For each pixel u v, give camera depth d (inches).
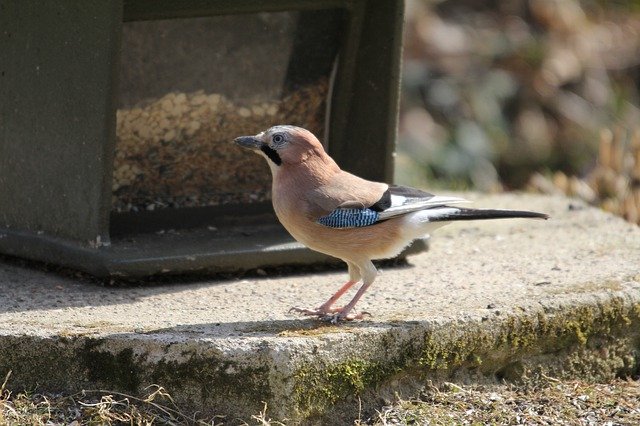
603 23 866.1
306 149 374.3
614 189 611.8
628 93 858.8
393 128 458.3
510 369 378.6
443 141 797.2
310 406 337.1
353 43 462.3
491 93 823.1
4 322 359.9
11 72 436.5
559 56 831.7
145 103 453.7
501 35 842.8
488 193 629.9
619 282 406.3
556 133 828.0
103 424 330.6
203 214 474.6
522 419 353.4
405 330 352.8
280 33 464.1
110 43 396.2
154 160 464.8
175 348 335.0
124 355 339.9
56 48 416.5
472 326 364.5
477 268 440.5
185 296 402.9
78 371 345.4
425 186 737.0
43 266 438.6
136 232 455.2
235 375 331.0
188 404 336.5
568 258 451.5
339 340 340.5
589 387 383.9
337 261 448.5
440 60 827.4
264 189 490.3
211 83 462.9
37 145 430.9
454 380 368.5
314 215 368.8
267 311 381.1
